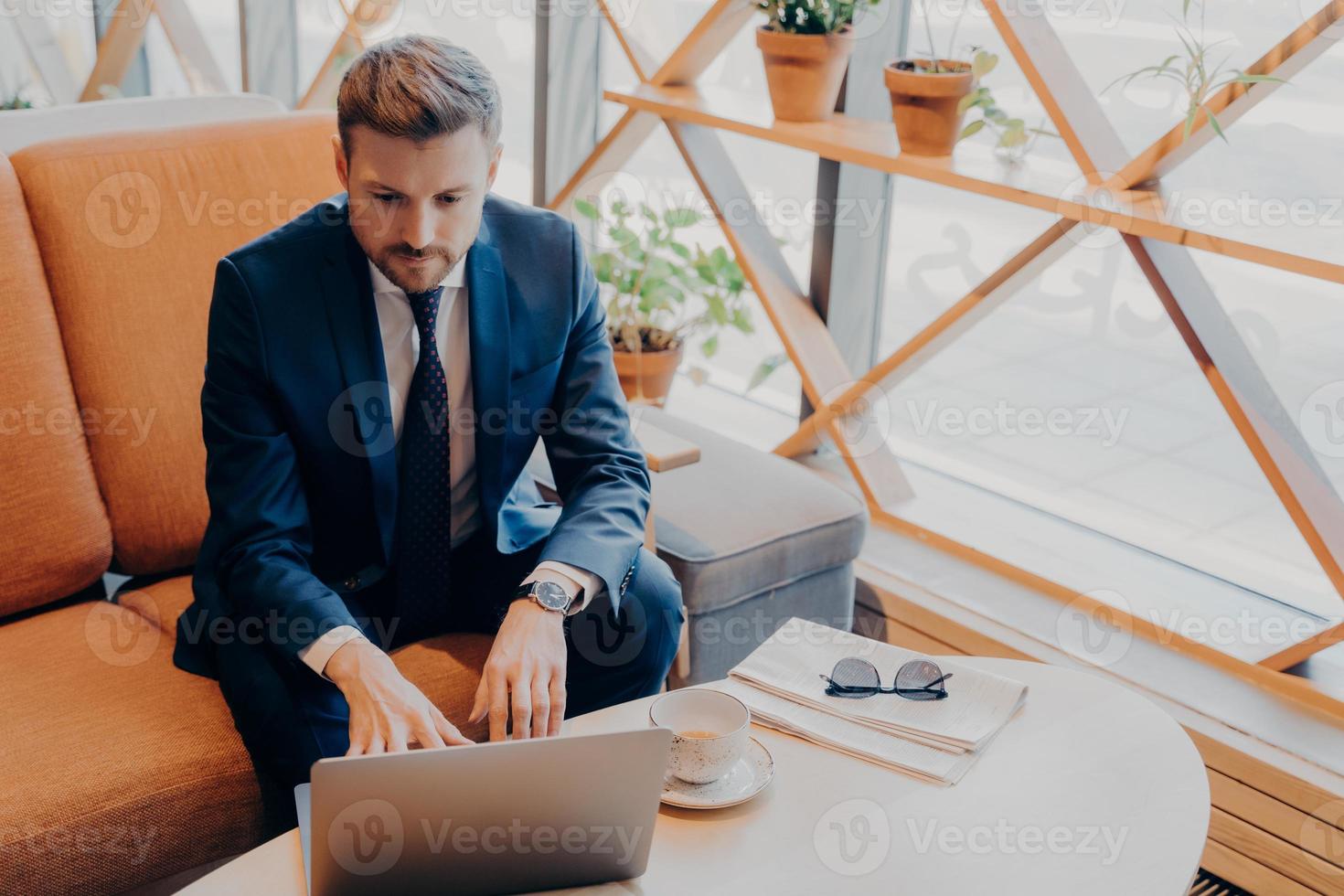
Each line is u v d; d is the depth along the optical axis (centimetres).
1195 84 191
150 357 172
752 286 251
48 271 168
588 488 157
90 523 170
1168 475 216
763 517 200
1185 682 194
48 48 409
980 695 136
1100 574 220
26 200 167
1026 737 131
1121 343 215
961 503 247
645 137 276
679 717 126
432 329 150
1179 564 219
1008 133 206
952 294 241
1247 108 179
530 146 314
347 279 148
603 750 101
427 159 131
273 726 139
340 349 148
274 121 186
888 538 242
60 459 166
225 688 147
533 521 171
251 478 147
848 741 128
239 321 146
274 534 147
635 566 162
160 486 174
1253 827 179
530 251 160
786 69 226
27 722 143
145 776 136
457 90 131
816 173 249
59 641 162
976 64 203
